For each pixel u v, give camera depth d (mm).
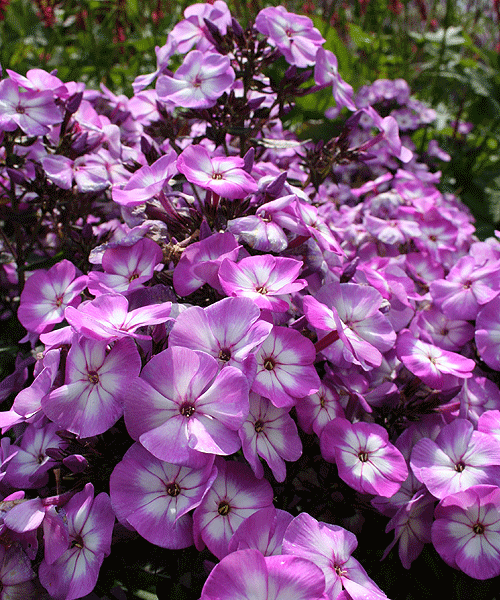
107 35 582
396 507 199
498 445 198
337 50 551
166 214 212
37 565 176
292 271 185
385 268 261
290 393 176
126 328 171
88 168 252
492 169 555
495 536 190
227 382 161
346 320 206
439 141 563
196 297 208
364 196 416
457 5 780
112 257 205
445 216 315
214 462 170
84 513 171
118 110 325
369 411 195
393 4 623
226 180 199
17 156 258
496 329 237
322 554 162
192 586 179
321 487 207
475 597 198
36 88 238
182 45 263
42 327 216
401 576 208
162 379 163
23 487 195
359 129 467
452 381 223
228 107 246
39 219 285
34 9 633
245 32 260
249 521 157
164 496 162
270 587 146
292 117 494
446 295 254
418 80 631
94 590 182
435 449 201
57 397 169
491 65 646
